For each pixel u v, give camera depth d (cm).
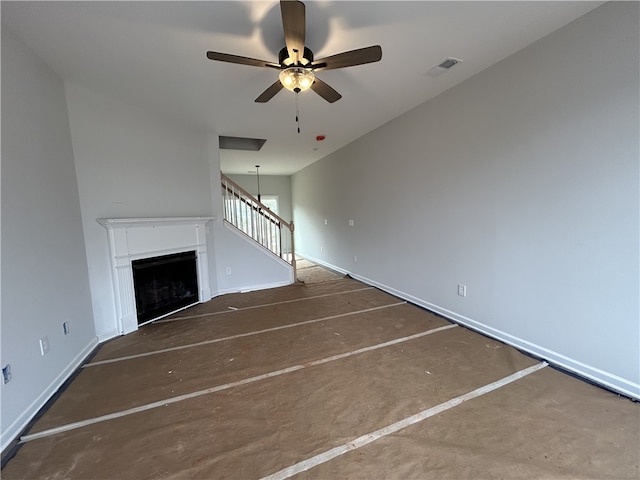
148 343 271
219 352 250
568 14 184
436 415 167
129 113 309
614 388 185
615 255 180
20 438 156
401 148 364
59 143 236
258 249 458
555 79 202
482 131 258
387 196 401
